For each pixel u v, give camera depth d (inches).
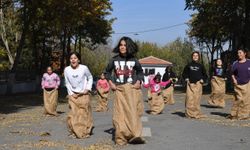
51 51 2069.4
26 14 1332.4
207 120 601.0
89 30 2151.8
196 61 635.5
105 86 783.1
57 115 685.9
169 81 927.7
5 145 399.5
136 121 398.0
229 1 1424.7
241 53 618.8
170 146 391.2
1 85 1274.6
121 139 398.3
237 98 612.1
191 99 627.8
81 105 447.8
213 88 828.0
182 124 553.9
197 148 382.0
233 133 473.1
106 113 736.3
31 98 1136.8
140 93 406.0
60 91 1579.7
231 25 1496.1
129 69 406.9
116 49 414.9
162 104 699.4
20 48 1354.6
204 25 1578.5
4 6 1290.6
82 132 443.2
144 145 396.8
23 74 1499.8
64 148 385.1
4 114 705.0
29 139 435.5
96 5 1450.5
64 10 1301.7
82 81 454.0
